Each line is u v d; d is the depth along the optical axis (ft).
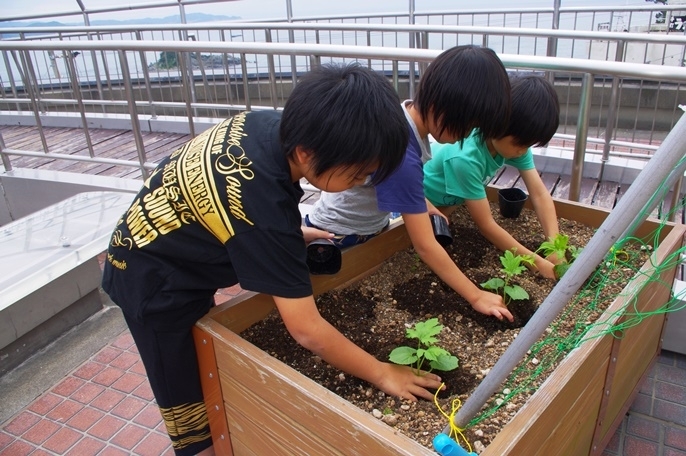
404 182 5.37
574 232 7.36
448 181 6.65
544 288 6.22
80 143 17.97
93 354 8.55
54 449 6.86
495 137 5.53
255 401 4.78
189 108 11.40
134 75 21.26
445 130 5.30
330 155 3.77
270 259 4.23
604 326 4.71
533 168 7.38
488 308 5.57
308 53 9.02
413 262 6.91
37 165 15.94
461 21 20.16
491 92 5.05
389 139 3.83
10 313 8.07
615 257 6.04
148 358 5.29
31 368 8.29
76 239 9.68
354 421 3.78
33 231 10.07
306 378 4.23
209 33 20.30
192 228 4.62
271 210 4.15
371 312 6.07
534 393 4.11
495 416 4.33
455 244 7.27
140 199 4.88
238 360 4.70
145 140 17.85
